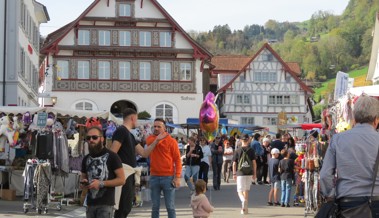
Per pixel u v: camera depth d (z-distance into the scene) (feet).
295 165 79.36
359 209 24.59
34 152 74.54
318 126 134.92
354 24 554.87
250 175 68.85
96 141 33.94
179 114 220.84
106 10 217.36
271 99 294.25
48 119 72.69
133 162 42.04
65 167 72.90
